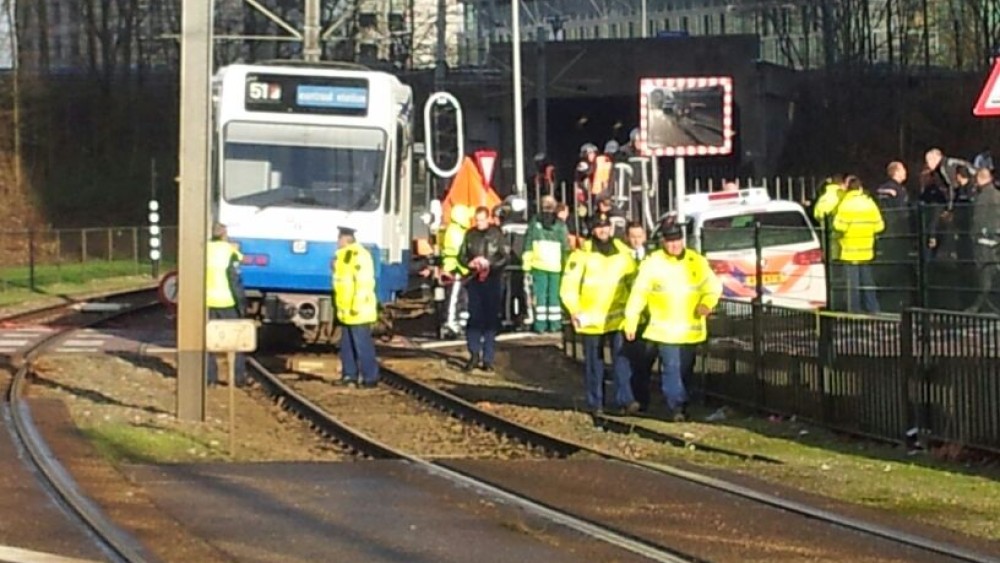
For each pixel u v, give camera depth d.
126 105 103.50
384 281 37.12
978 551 15.07
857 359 23.92
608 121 91.12
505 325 42.66
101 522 16.02
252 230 36.66
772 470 20.73
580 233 45.25
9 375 32.00
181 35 25.52
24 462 20.17
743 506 17.67
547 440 24.31
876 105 87.00
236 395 31.02
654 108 33.47
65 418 24.91
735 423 26.39
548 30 111.38
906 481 19.78
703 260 26.66
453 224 41.44
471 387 32.59
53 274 72.88
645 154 36.44
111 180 100.62
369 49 82.12
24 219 96.69
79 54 105.75
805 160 87.06
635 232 29.30
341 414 28.58
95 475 19.23
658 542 15.49
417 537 15.74
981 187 27.31
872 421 23.59
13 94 99.44
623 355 27.62
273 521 16.56
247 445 23.75
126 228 88.19
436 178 46.94
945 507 17.80
